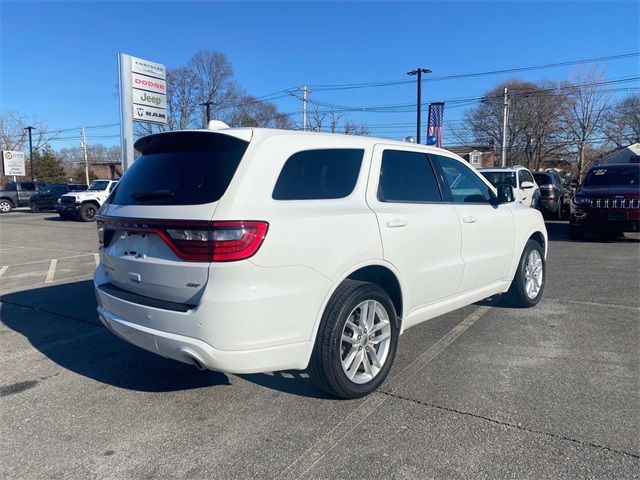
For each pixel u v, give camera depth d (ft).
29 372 13.65
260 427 10.46
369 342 11.72
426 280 13.33
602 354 14.06
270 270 9.69
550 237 40.37
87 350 15.33
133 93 37.63
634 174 38.22
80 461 9.39
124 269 11.09
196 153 10.88
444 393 11.81
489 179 44.75
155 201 10.55
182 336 9.84
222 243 9.34
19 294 22.94
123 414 11.17
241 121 179.73
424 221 13.11
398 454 9.36
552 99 161.38
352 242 11.07
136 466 9.20
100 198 72.08
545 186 54.75
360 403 11.42
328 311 10.79
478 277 15.65
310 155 11.20
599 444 9.53
